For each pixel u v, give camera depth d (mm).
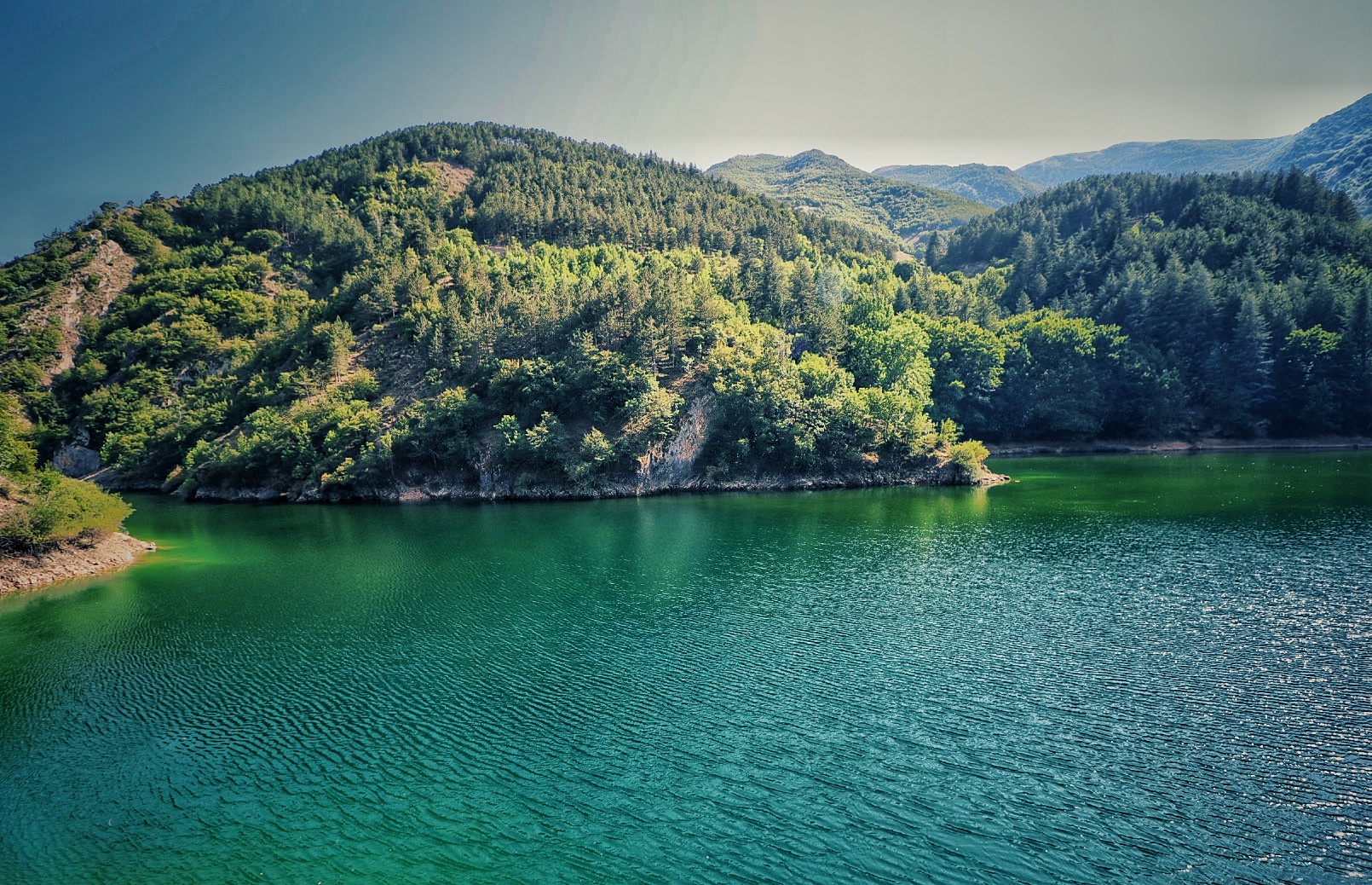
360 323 170000
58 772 40125
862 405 135500
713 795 36438
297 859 32469
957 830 33125
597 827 34156
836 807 35188
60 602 72062
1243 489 111500
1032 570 73000
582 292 153375
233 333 183500
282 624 63500
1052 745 39906
